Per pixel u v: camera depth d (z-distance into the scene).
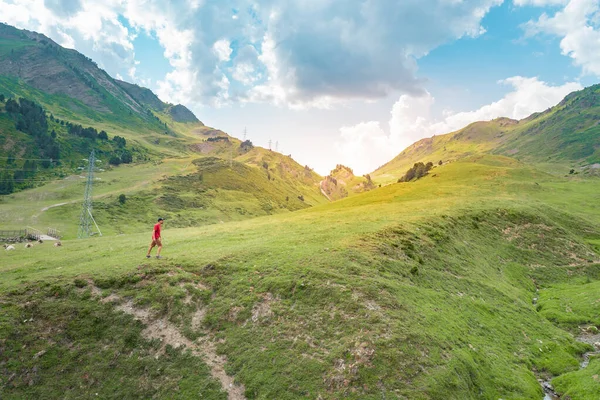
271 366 20.83
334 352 20.97
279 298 26.11
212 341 23.39
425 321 24.53
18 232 89.44
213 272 29.45
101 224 155.62
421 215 51.28
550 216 65.25
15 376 20.20
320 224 49.78
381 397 18.30
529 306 35.78
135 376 21.17
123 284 26.89
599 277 46.78
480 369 22.34
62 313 23.75
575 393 21.64
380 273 29.97
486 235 52.59
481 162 148.75
